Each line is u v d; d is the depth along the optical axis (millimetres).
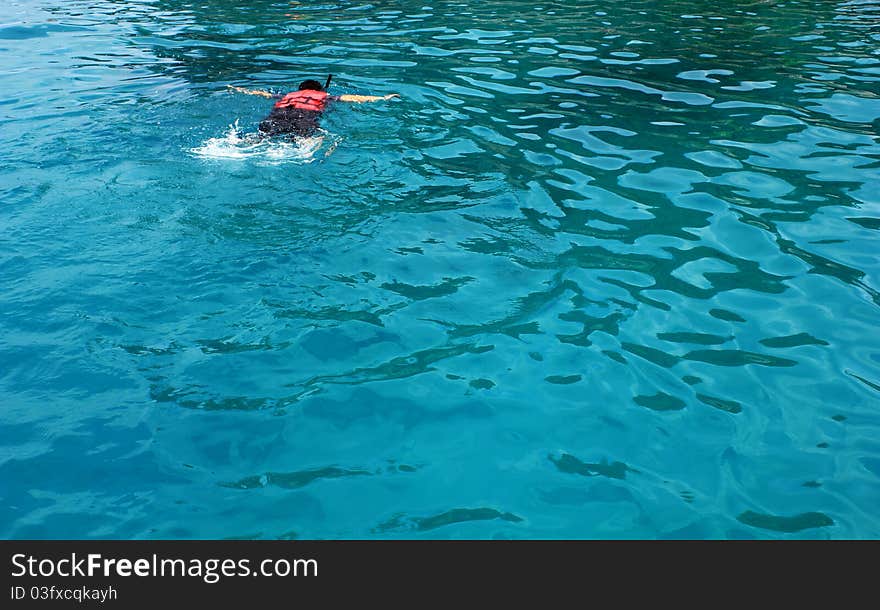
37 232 5633
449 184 6621
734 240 5773
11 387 4168
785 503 3539
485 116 8281
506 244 5707
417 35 11836
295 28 12383
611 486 3633
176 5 14422
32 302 4859
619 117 8336
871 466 3734
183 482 3617
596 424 4023
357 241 5680
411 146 7387
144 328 4680
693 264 5461
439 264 5430
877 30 11898
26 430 3879
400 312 4895
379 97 8688
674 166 7062
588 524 3428
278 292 5059
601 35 11742
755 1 14008
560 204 6324
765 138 7723
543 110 8508
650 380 4340
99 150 7094
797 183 6688
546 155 7289
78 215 5887
